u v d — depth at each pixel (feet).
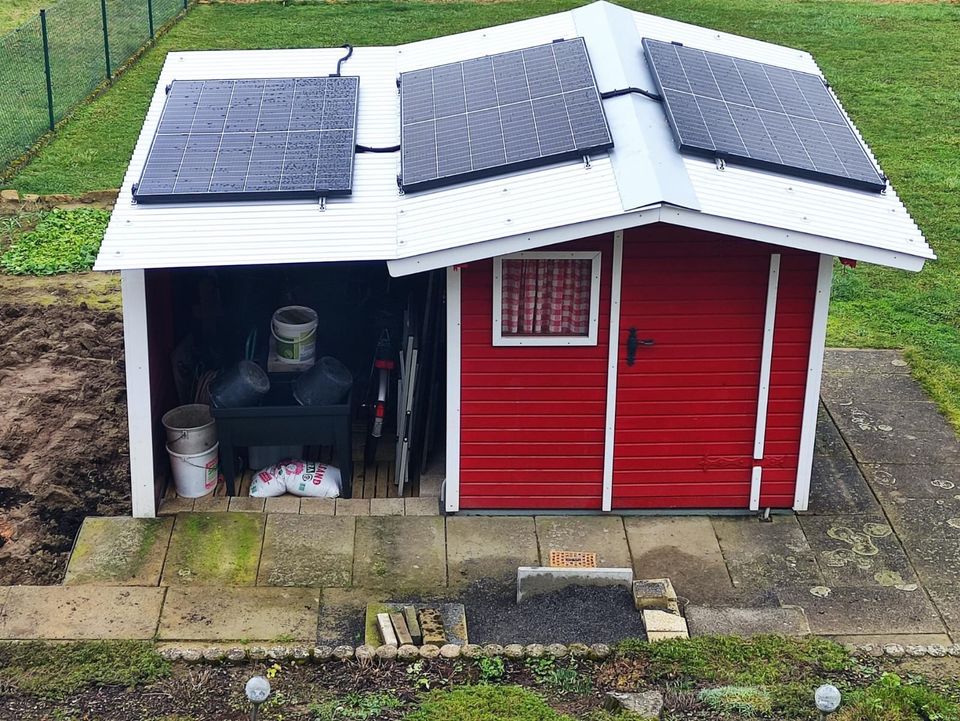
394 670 17.83
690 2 64.28
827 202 20.35
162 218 20.49
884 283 33.91
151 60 52.26
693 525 22.09
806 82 25.25
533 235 19.10
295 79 25.45
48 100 43.24
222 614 19.26
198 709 16.89
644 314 20.99
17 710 16.76
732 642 18.43
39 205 36.86
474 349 21.07
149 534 21.24
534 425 21.67
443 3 62.95
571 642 18.54
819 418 26.00
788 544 21.54
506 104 22.86
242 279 26.35
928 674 18.06
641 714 16.55
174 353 24.34
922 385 27.76
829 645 18.49
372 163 22.34
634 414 21.67
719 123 21.76
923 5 65.26
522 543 21.44
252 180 21.39
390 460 24.20
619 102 22.12
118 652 18.04
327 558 20.83
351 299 26.48
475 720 16.46
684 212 18.97
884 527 22.08
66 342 28.17
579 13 26.58
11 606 19.16
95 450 23.98
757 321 21.12
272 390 23.43
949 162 43.55
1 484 22.82
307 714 16.81
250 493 22.76
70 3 52.19
